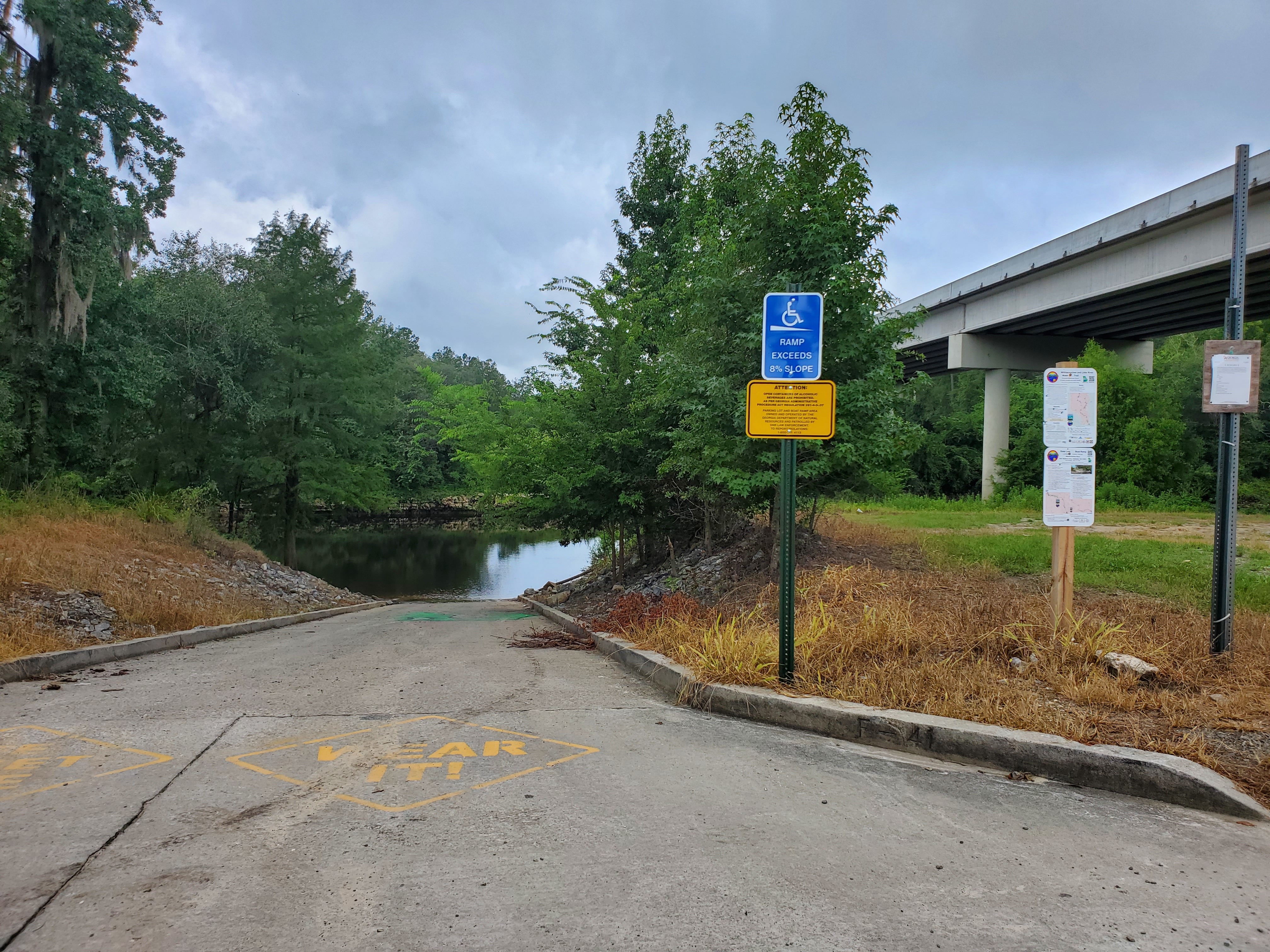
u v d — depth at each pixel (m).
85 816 3.57
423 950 2.48
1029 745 4.23
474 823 3.51
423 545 43.44
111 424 22.41
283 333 26.30
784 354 5.55
